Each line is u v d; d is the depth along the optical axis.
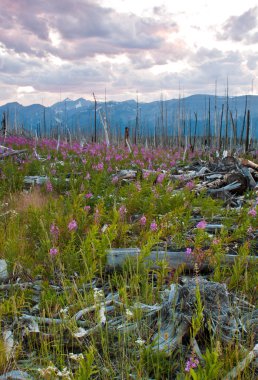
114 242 6.91
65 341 4.39
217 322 4.18
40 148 21.00
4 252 6.64
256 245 7.30
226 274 5.97
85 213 7.85
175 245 7.16
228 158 14.16
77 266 6.13
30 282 5.86
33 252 6.74
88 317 4.85
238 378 3.50
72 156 17.53
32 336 4.48
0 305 4.95
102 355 4.21
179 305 4.46
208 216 9.03
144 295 5.25
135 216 8.88
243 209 8.61
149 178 12.40
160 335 4.29
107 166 14.58
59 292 5.58
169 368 3.86
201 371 3.18
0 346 4.11
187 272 6.26
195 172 14.39
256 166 13.46
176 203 9.34
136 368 3.76
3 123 30.95
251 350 3.92
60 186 11.83
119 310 5.07
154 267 6.21
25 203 9.81
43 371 3.50
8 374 3.80
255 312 4.81
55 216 7.66
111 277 6.11
